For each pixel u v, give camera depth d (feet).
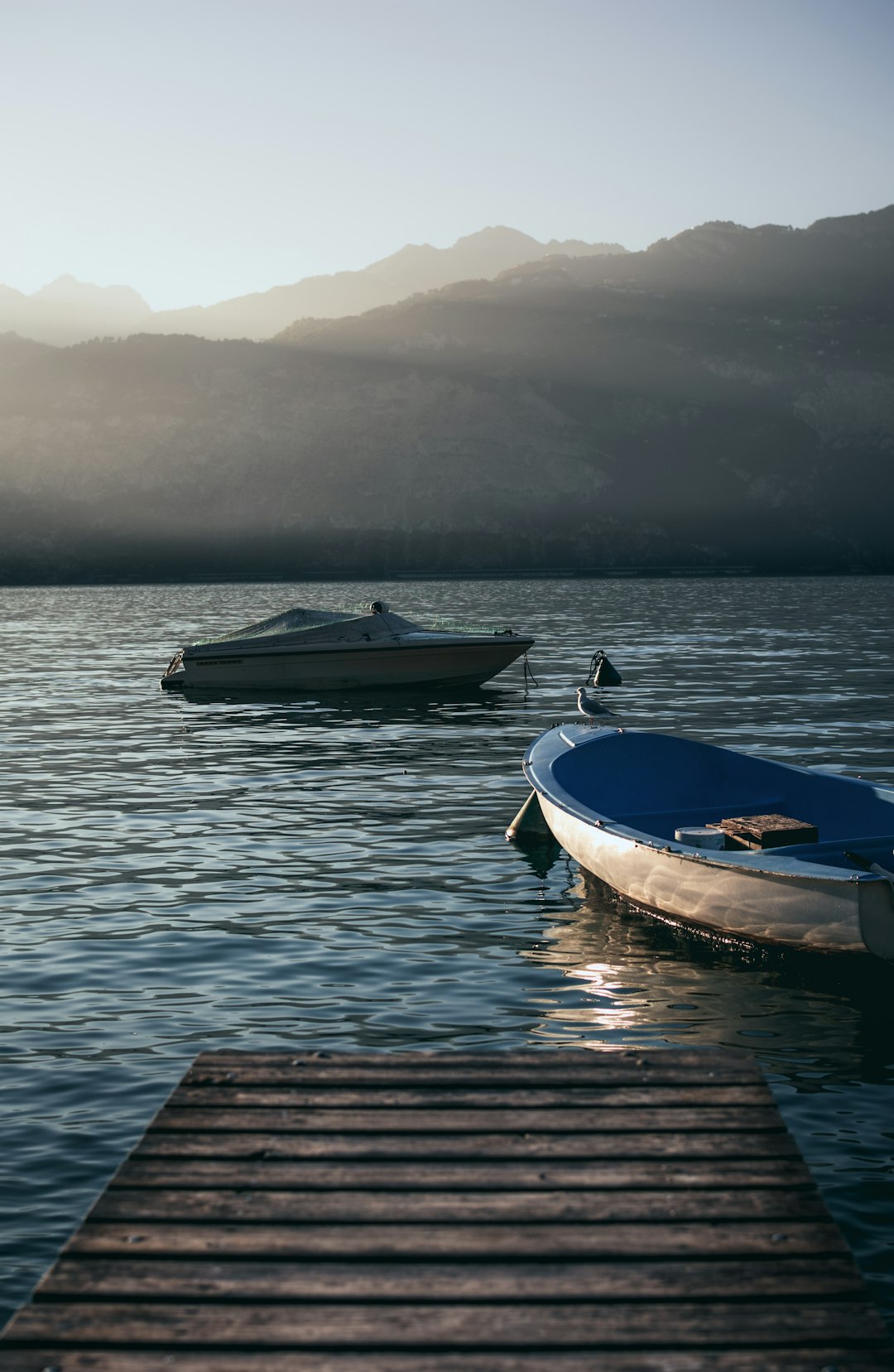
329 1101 17.10
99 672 117.39
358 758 64.13
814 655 132.57
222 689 96.22
